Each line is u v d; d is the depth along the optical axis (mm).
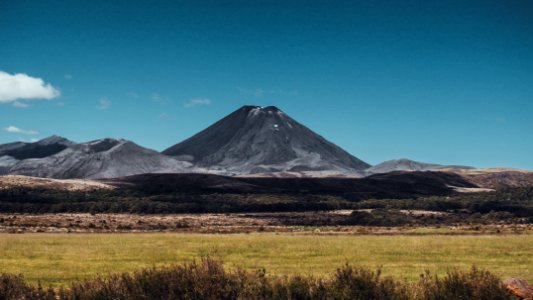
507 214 117750
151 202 135375
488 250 39625
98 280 17422
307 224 94188
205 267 17094
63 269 29984
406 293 16500
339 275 17047
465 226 86438
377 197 190375
